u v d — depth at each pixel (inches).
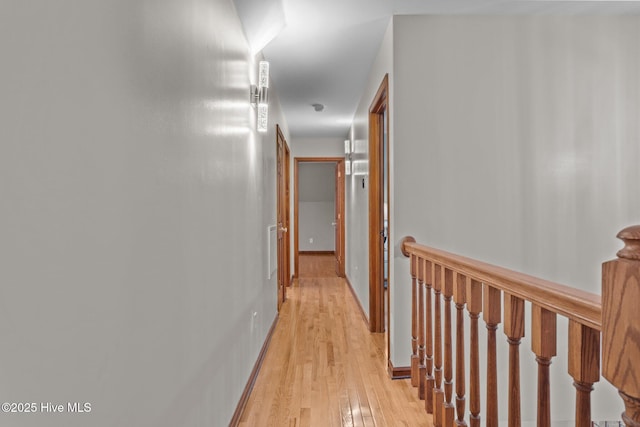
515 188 104.7
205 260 61.2
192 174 54.6
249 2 86.7
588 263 105.2
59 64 26.5
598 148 105.8
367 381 103.7
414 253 90.5
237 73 86.6
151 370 41.1
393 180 104.0
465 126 104.7
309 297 206.4
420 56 104.3
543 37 105.7
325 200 410.9
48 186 25.5
